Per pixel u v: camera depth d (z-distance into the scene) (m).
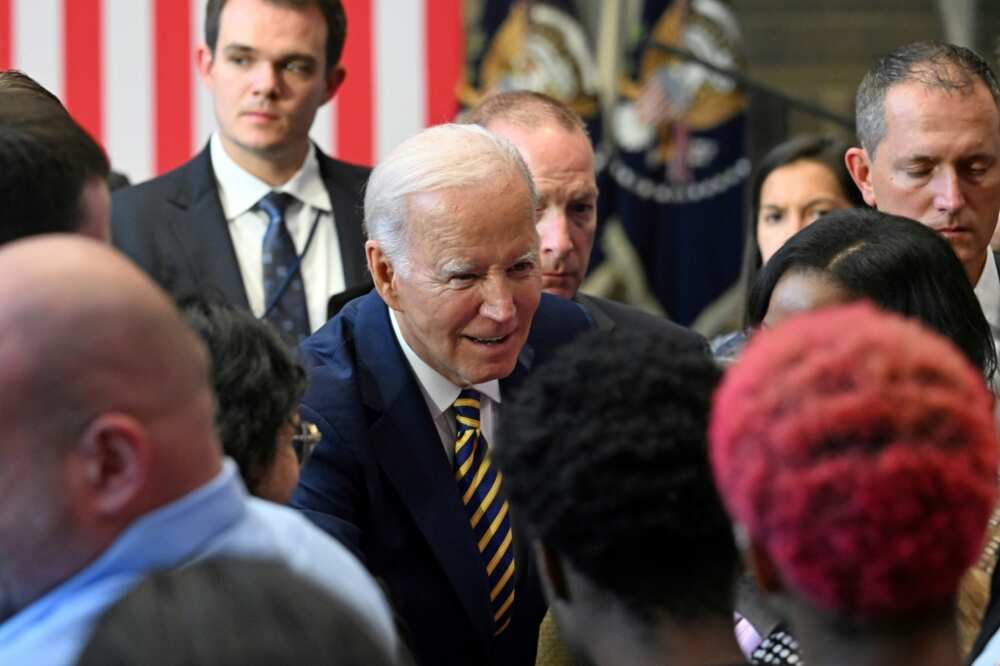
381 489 4.74
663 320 6.42
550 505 2.84
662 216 10.39
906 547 2.30
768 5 11.11
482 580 4.72
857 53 11.16
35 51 9.37
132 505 2.79
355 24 9.58
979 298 5.67
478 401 4.89
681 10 10.37
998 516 4.02
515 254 4.59
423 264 4.59
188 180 7.16
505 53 10.19
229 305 4.00
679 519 2.79
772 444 2.34
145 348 2.78
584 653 2.95
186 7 9.40
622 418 2.84
